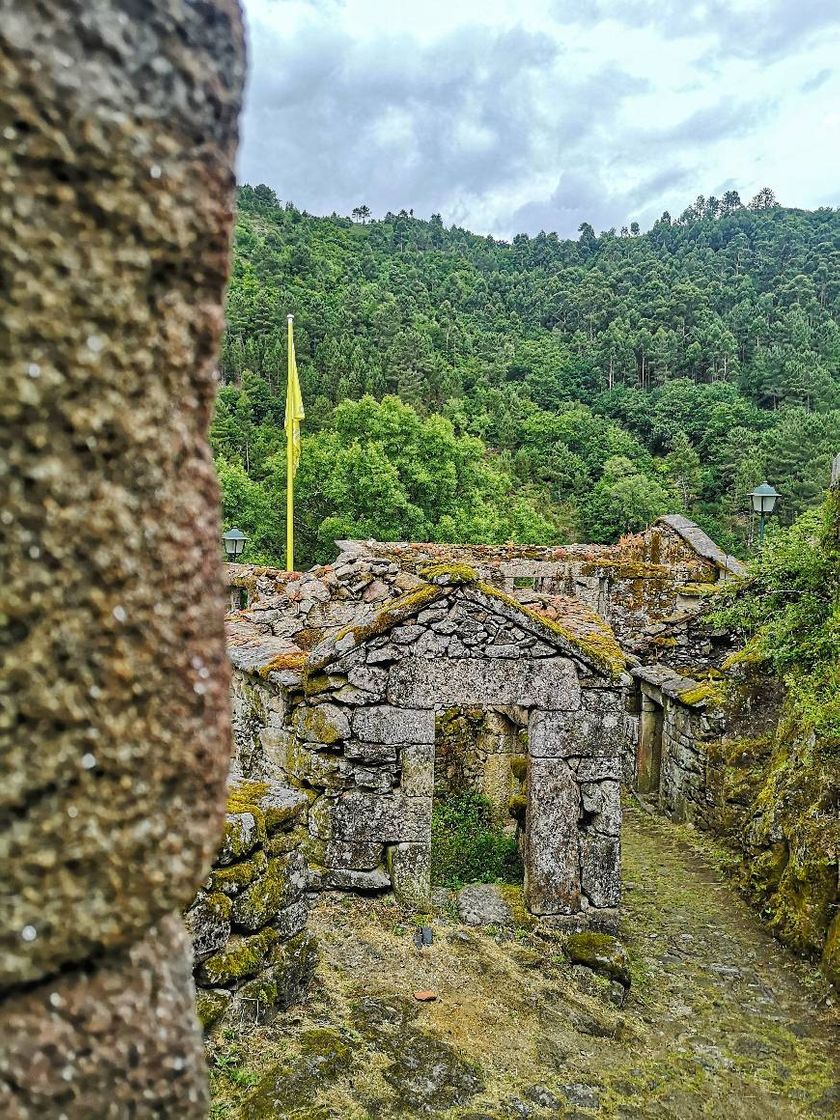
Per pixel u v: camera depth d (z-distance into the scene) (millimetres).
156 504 927
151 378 922
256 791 4719
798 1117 4461
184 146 928
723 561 12688
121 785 891
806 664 7398
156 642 918
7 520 809
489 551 13148
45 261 823
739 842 8461
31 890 837
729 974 6094
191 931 3951
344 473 26078
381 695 6059
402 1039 4445
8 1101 833
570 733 6090
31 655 825
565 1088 4375
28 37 798
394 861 6062
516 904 6148
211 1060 3910
